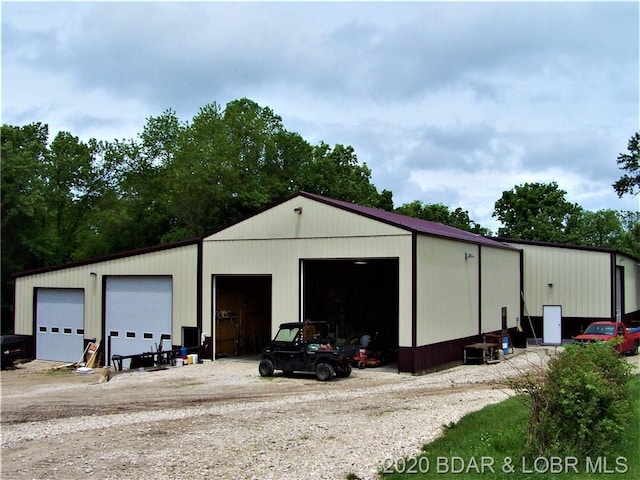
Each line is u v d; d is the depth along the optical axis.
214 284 23.28
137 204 48.19
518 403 11.98
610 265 29.42
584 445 8.17
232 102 47.28
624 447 8.45
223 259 22.98
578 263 30.16
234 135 44.28
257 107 46.88
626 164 34.22
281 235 21.80
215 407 13.61
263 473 8.56
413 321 19.00
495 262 27.47
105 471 8.83
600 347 9.13
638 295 36.44
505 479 7.69
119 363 22.28
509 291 29.33
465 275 23.61
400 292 19.28
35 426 12.06
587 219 64.25
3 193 37.34
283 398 14.68
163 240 44.25
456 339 22.31
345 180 49.50
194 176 41.22
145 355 22.09
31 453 9.91
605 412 8.35
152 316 24.66
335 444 9.91
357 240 20.23
